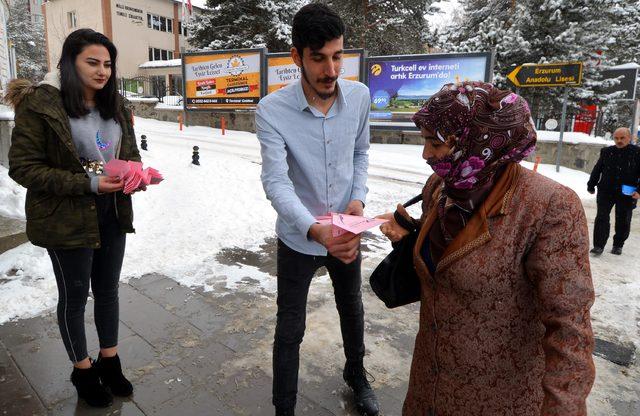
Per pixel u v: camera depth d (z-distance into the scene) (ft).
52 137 6.89
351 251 5.01
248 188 26.02
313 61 5.82
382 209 24.12
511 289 3.81
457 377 4.17
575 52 50.55
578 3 50.19
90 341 9.91
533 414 4.12
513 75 41.55
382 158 43.24
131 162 6.98
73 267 7.31
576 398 3.40
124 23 110.73
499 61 55.06
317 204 6.79
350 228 4.78
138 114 79.36
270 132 6.34
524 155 3.68
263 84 58.75
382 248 17.42
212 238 17.35
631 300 13.48
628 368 9.75
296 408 8.07
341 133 6.61
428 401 4.48
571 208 3.56
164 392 8.44
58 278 7.42
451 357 4.17
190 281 13.37
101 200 7.52
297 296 6.93
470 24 69.00
